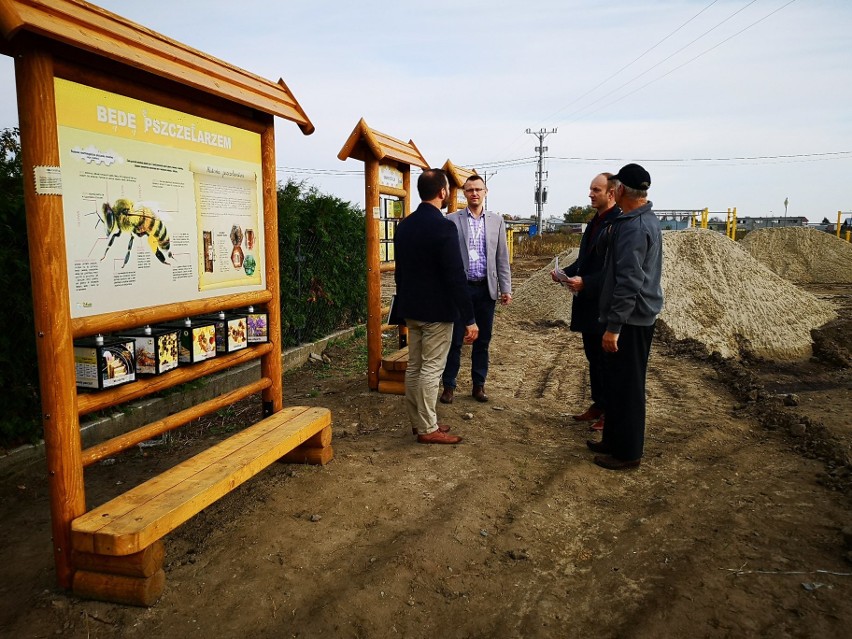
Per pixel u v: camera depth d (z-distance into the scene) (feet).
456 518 11.50
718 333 32.32
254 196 13.09
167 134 10.37
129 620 8.63
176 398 18.24
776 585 9.44
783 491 12.91
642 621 8.67
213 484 9.87
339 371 24.47
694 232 39.60
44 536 11.25
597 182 16.44
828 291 68.18
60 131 8.36
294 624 8.62
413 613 8.97
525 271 90.94
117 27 9.20
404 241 15.12
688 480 13.65
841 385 24.70
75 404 8.66
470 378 23.04
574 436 16.75
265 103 12.73
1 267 13.25
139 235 9.84
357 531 11.15
